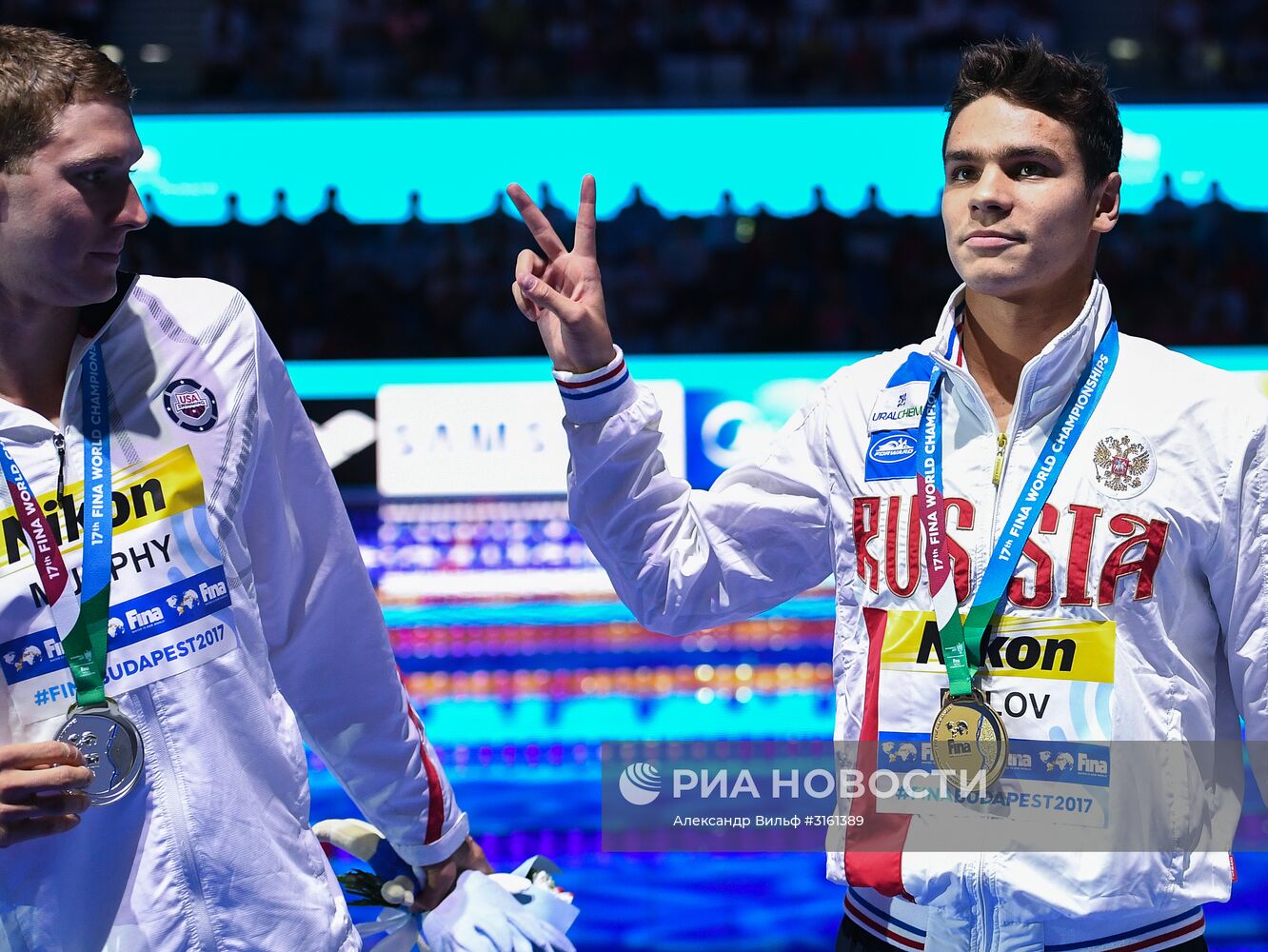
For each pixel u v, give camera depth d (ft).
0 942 4.80
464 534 26.43
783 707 19.16
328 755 5.91
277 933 4.99
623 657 21.68
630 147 31.89
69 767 4.51
